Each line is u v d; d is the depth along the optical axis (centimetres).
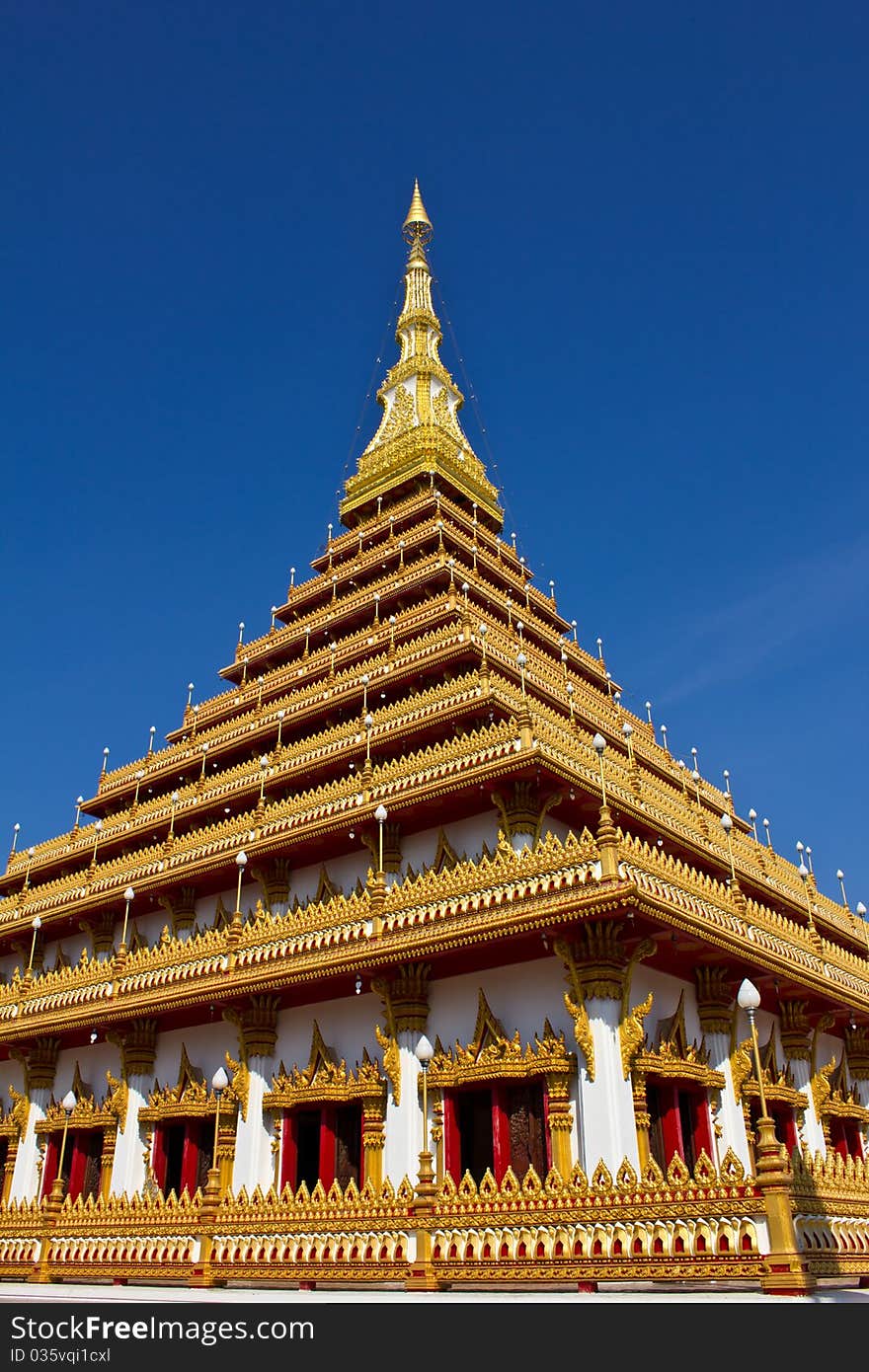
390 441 5697
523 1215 2088
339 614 4709
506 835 2873
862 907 3575
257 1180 2875
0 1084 4006
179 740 5125
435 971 2730
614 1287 1939
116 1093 3419
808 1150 3028
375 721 3647
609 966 2338
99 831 4700
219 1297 2131
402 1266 2216
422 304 6322
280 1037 3088
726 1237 1817
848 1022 3478
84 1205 3056
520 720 2919
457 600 4106
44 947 4541
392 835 3231
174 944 3381
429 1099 2611
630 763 3850
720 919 2641
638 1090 2330
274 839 3431
